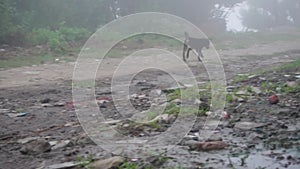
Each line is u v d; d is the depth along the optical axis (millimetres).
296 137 4359
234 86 7801
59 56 15406
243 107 5871
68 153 4211
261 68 12023
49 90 9062
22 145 4676
